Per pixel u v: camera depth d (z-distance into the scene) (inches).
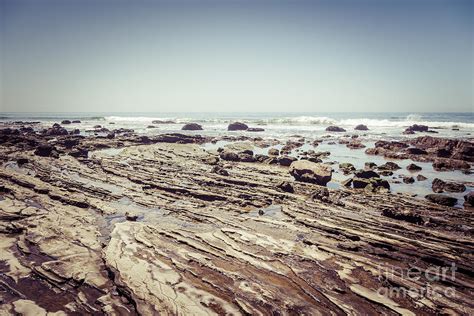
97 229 540.4
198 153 1393.9
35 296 350.9
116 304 338.3
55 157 1227.2
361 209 665.6
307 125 3437.5
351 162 1272.1
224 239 487.5
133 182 885.8
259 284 373.1
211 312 321.4
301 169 943.0
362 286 374.0
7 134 1812.3
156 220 593.6
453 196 775.7
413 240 494.3
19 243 470.6
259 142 1879.9
